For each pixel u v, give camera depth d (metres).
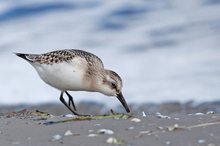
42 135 7.88
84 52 10.39
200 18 21.39
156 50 18.83
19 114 9.91
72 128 8.09
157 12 22.50
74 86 10.27
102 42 19.84
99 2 23.62
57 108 14.79
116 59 18.25
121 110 14.41
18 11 22.92
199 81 16.20
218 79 16.20
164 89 15.88
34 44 19.97
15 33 21.08
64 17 22.47
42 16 22.64
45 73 10.17
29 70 17.72
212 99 14.93
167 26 20.92
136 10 22.70
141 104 14.84
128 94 15.70
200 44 18.95
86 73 10.20
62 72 10.03
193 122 8.08
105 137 7.45
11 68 17.94
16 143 7.56
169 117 8.62
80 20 22.03
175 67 17.45
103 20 21.84
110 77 10.55
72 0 23.66
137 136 7.39
